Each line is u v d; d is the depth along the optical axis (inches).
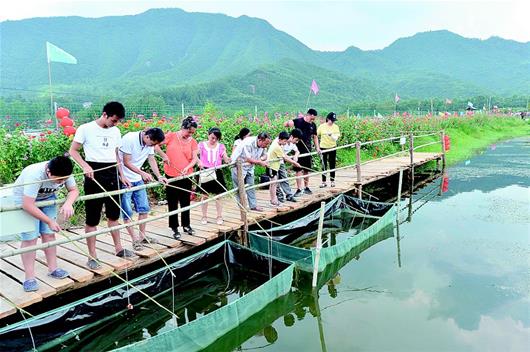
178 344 157.8
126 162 204.1
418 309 202.7
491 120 1236.5
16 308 160.9
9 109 458.6
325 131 361.4
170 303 212.2
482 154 756.0
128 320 195.3
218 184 257.9
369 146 614.2
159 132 201.8
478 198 429.1
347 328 186.9
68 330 174.4
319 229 228.5
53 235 183.9
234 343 179.0
